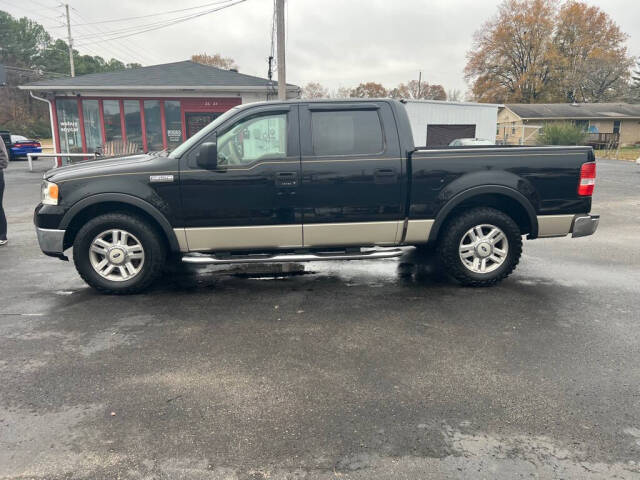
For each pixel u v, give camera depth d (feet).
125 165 15.26
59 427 8.54
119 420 8.75
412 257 21.20
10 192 43.06
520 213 16.96
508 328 13.00
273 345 11.96
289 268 19.43
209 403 9.30
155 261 15.66
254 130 15.26
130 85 57.57
